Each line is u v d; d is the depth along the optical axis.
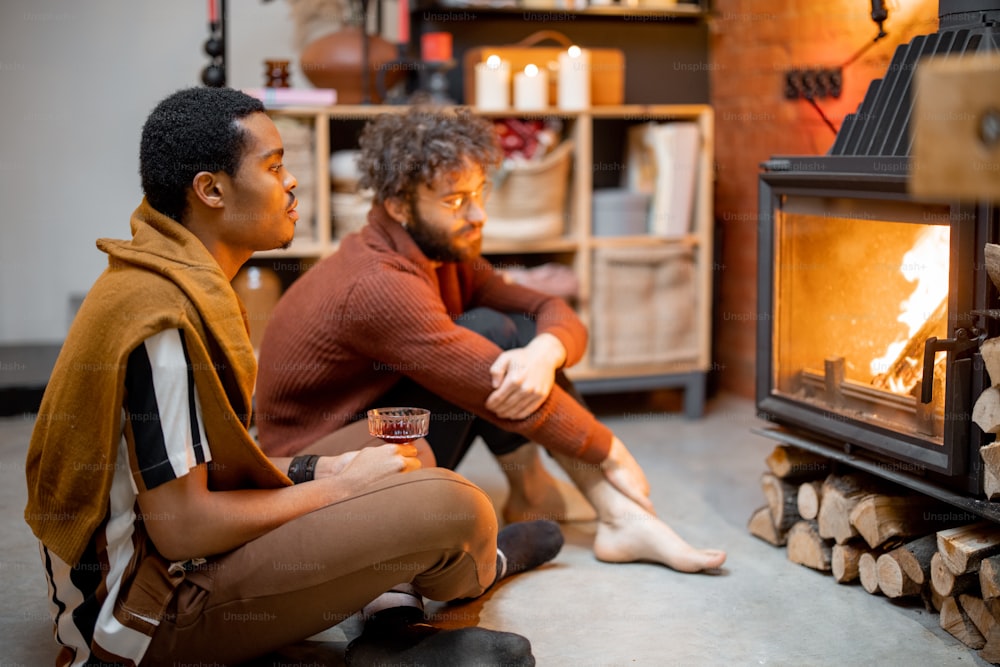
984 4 1.84
